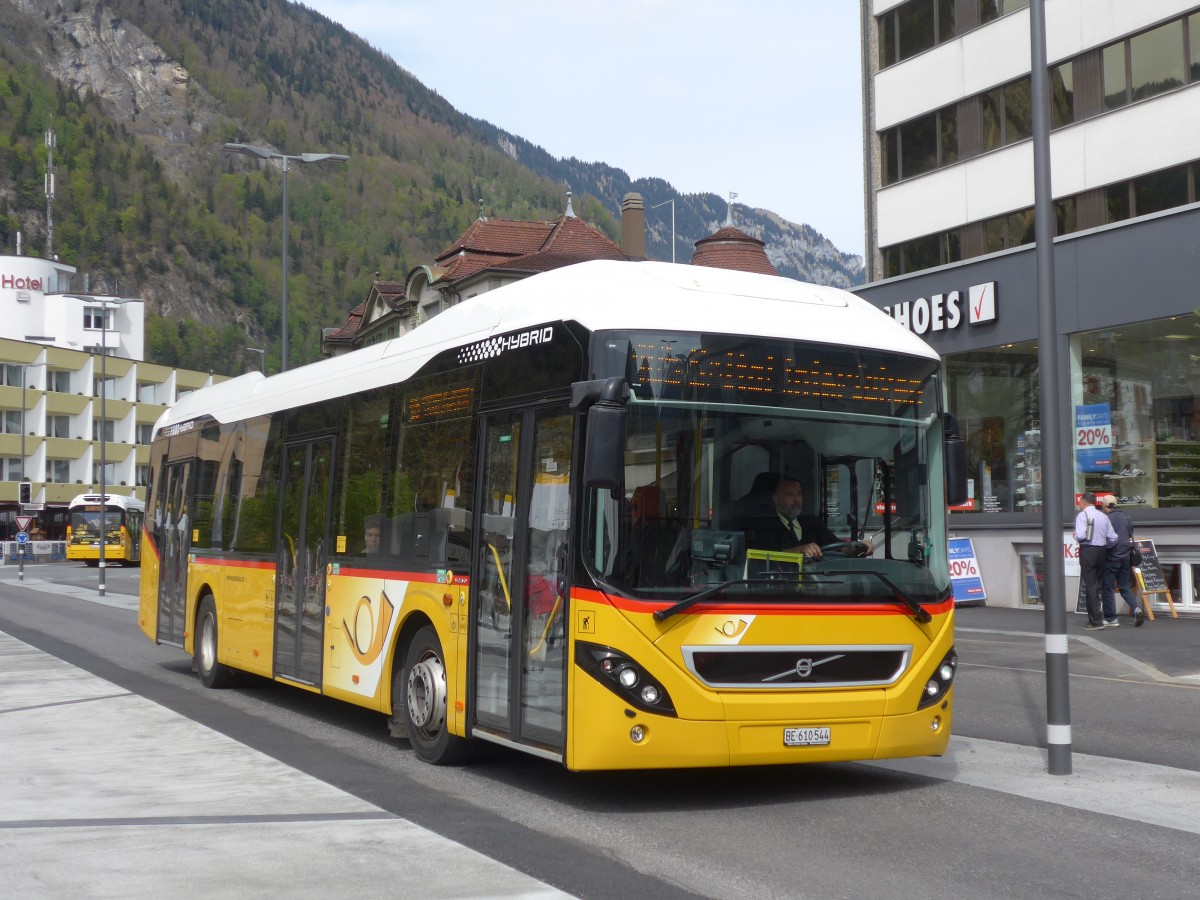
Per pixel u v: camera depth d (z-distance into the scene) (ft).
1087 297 82.48
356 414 38.11
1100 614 69.26
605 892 20.45
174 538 55.26
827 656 26.53
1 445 321.73
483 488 30.37
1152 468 78.84
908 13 105.81
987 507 90.99
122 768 31.73
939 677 27.89
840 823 25.66
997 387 90.12
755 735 25.77
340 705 45.14
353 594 36.94
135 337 400.26
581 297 27.81
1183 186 84.43
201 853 22.82
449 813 26.58
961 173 100.94
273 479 44.09
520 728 28.12
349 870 21.65
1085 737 36.27
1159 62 85.71
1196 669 51.11
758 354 27.07
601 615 25.52
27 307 386.32
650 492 25.79
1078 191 91.25
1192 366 76.54
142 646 70.03
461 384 31.89
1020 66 95.76
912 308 96.02
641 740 25.26
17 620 92.43
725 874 21.62
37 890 20.39
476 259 187.52
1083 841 23.99
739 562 26.08
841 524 27.20
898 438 28.12
